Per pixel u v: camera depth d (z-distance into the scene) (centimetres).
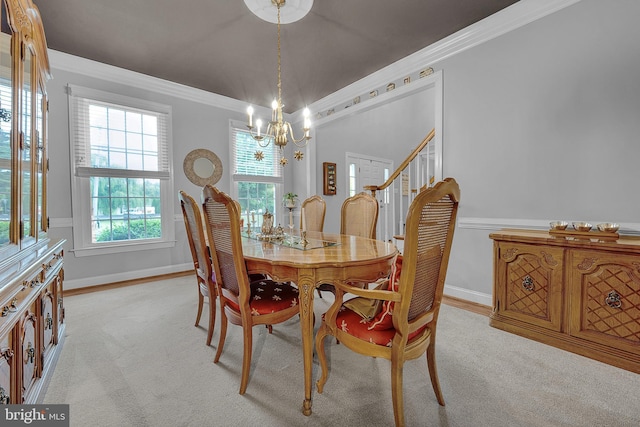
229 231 146
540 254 190
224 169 427
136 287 321
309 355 131
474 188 262
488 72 250
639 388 143
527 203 232
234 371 162
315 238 223
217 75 348
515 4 228
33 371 130
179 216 389
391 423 123
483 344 189
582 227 181
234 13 233
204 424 123
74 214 312
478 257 262
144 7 226
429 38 272
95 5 223
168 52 295
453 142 276
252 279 221
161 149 372
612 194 195
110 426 122
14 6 122
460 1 223
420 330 129
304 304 136
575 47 207
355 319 130
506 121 241
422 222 108
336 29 256
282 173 490
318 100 430
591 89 201
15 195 121
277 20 242
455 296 278
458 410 130
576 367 162
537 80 224
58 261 180
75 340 197
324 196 500
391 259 158
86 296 290
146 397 140
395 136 621
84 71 314
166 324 224
